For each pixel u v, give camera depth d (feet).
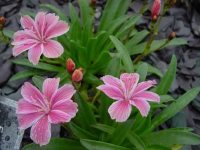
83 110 0.39
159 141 0.39
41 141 0.31
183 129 0.40
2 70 0.49
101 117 0.41
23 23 0.36
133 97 0.32
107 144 0.36
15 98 0.47
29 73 0.48
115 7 0.50
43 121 0.31
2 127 0.41
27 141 0.44
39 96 0.32
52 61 0.47
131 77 0.33
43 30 0.35
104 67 0.48
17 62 0.47
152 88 0.45
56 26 0.35
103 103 0.41
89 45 0.46
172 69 0.41
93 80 0.47
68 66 0.34
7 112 0.41
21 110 0.32
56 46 0.34
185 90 0.50
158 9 0.41
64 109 0.31
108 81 0.33
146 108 0.32
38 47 0.34
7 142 0.40
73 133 0.39
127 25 0.48
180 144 0.40
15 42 0.35
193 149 0.44
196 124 0.48
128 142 0.41
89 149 0.36
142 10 0.50
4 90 0.48
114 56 0.41
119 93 0.32
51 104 0.32
